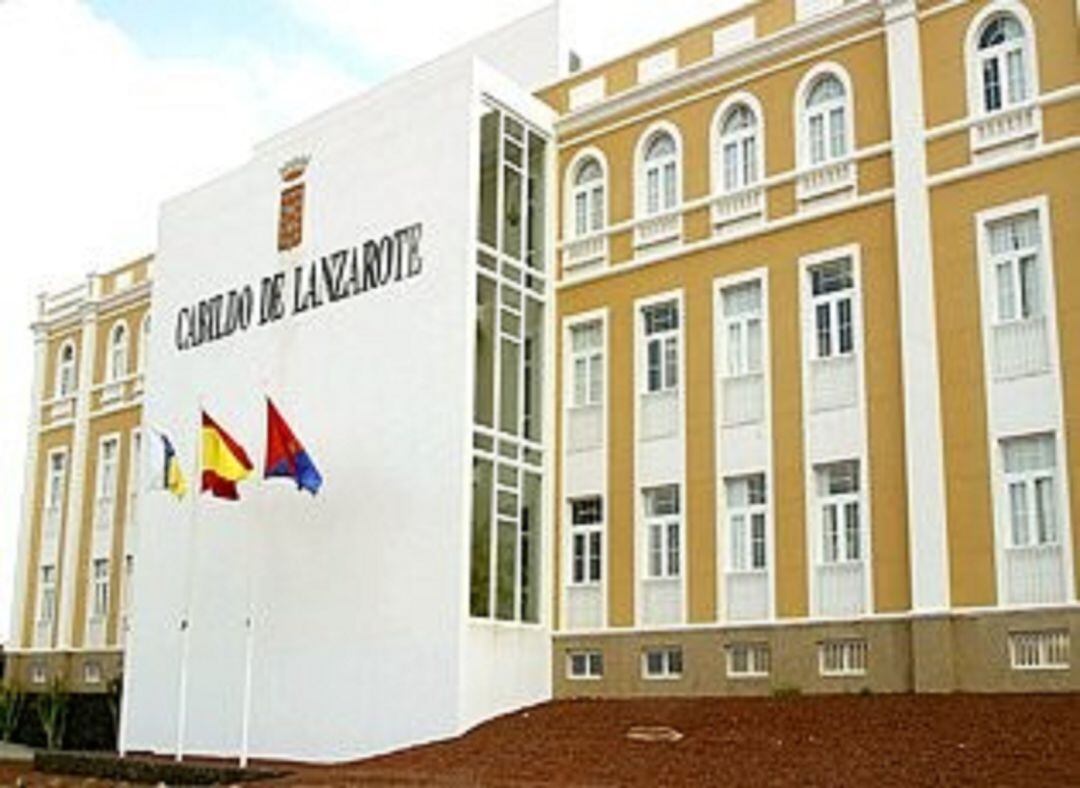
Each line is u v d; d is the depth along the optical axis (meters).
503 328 24.50
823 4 22.89
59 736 32.81
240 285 28.42
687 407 23.27
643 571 23.36
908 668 19.55
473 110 24.34
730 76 23.77
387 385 24.45
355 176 26.31
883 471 20.45
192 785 21.81
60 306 39.41
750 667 21.55
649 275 24.28
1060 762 14.10
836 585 20.72
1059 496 18.48
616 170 25.27
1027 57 19.92
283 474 23.58
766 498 21.86
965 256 19.97
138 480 34.47
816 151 22.48
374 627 23.36
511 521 23.91
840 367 21.36
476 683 22.22
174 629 27.47
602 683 23.28
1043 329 19.08
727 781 15.17
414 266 24.59
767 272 22.55
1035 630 18.31
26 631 37.78
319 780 18.33
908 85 20.98
